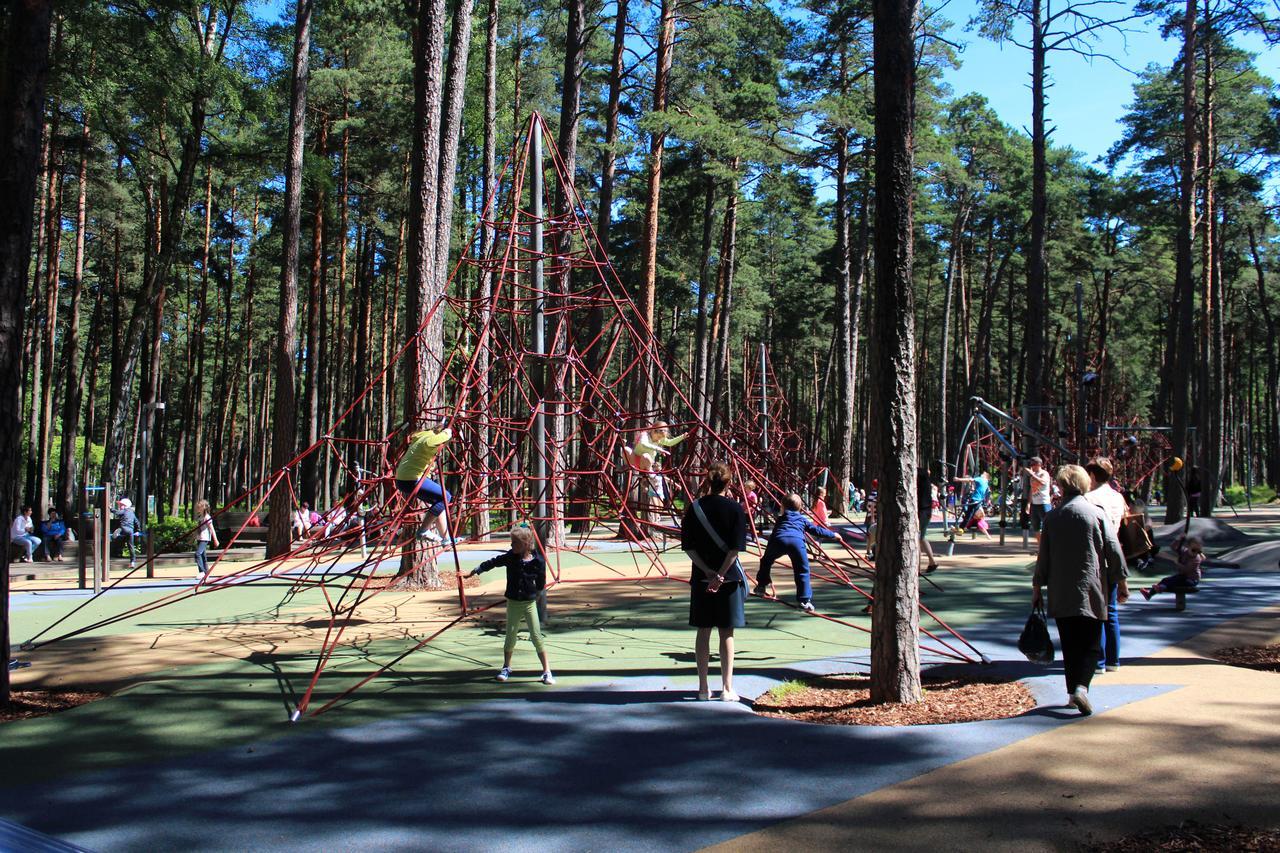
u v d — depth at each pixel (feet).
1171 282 147.74
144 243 114.01
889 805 14.96
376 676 26.73
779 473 56.08
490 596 45.50
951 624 32.81
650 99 92.94
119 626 37.99
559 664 28.27
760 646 30.48
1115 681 22.91
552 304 70.13
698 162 104.27
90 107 59.31
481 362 49.75
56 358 157.89
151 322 126.62
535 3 91.50
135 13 56.65
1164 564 49.60
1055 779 15.64
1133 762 16.29
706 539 23.12
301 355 147.95
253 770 17.84
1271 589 40.09
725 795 15.87
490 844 13.94
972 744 18.08
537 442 36.17
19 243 24.17
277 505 65.51
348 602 44.04
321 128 103.65
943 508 62.18
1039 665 25.44
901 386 21.77
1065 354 145.28
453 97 53.52
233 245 135.23
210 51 74.18
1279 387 200.64
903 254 21.90
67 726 21.42
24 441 135.44
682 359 196.24
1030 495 63.77
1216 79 108.17
